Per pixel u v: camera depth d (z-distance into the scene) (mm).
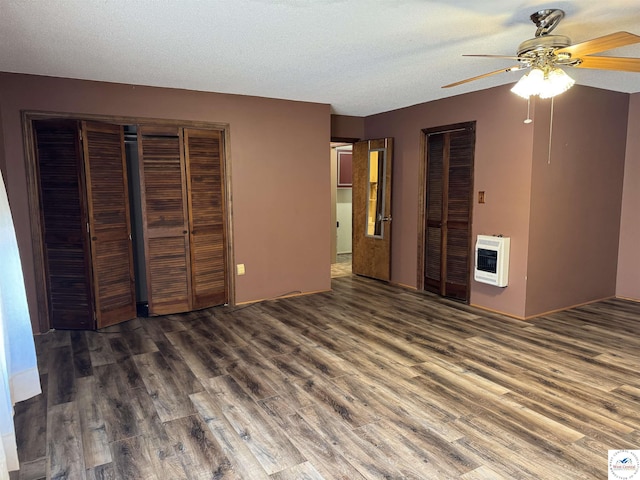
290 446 2271
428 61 3416
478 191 4617
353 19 2549
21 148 3752
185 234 4492
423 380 3008
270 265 5051
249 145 4758
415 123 5312
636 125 4809
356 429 2422
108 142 4047
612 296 5129
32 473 2072
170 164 4344
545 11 2428
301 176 5129
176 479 2027
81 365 3281
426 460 2148
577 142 4426
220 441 2318
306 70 3670
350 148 8016
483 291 4676
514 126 4203
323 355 3449
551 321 4258
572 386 2918
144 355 3469
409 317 4414
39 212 3881
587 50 2268
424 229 5379
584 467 2092
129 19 2510
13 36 2766
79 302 4008
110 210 4105
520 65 2586
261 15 2477
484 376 3068
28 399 2768
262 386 2934
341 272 6664
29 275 3881
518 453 2203
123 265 4258
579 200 4543
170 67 3537
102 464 2139
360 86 4293
